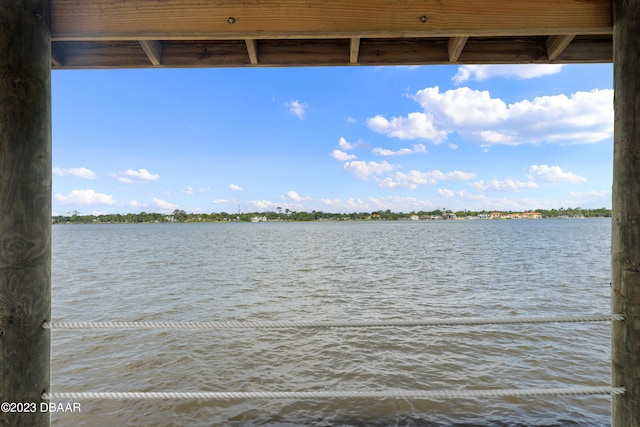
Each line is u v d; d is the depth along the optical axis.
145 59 2.15
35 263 1.44
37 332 1.45
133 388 4.76
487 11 1.58
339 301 10.03
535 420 3.79
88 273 16.11
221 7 1.59
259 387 4.75
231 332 6.84
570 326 6.94
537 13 1.57
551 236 45.88
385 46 2.14
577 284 12.24
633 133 1.41
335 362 5.47
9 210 1.38
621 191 1.45
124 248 33.66
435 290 11.47
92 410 4.08
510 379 4.87
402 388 4.68
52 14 1.56
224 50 2.16
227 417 3.95
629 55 1.43
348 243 37.62
